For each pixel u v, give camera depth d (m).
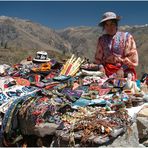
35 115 1.95
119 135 1.91
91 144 1.81
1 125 2.03
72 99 2.21
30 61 3.03
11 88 2.34
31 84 2.45
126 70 2.63
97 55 2.71
